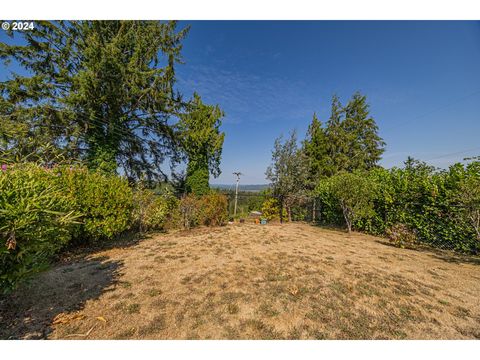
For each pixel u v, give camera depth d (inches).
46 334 75.1
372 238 255.8
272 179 402.0
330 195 341.4
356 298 104.8
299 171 381.4
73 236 163.8
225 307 94.6
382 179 276.1
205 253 177.2
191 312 90.5
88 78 349.7
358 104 694.5
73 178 169.0
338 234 280.4
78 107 373.7
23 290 104.3
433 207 208.1
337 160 629.9
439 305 100.2
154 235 250.8
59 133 398.9
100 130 434.6
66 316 85.4
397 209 242.8
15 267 68.5
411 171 254.4
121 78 390.3
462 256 179.6
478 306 100.1
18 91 358.0
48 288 108.8
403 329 82.9
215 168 496.4
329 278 128.3
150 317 86.7
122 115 456.8
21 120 358.3
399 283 123.0
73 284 114.6
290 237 247.9
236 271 138.0
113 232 190.9
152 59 474.9
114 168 442.6
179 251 182.1
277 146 394.9
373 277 130.8
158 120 524.7
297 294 107.7
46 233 77.2
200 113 459.8
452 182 192.7
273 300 101.2
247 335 78.1
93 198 172.6
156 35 466.3
